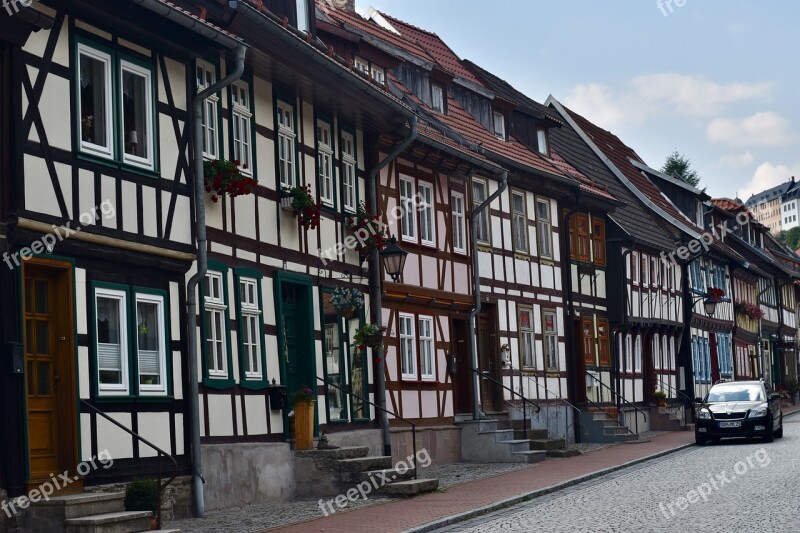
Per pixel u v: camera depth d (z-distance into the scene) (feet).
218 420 59.82
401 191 85.92
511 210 106.83
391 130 81.97
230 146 63.36
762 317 235.40
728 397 113.60
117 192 51.65
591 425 114.83
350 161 78.89
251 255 64.54
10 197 45.47
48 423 48.01
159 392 54.24
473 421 91.20
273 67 65.98
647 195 169.07
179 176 56.39
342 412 74.43
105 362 51.08
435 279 89.86
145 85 54.65
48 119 47.78
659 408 143.33
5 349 44.70
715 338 189.57
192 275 57.52
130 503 49.01
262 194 66.39
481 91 111.14
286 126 70.33
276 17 65.26
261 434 64.34
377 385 79.56
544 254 113.91
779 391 240.53
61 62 48.96
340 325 74.95
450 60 120.57
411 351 85.97
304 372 70.44
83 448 48.62
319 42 71.15
